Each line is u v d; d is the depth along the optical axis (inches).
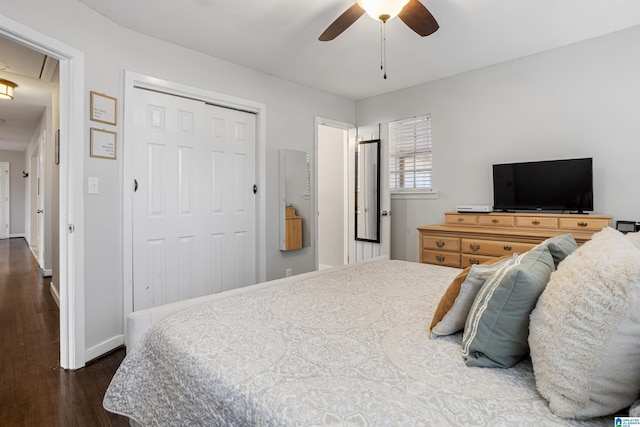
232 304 57.1
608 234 47.3
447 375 35.5
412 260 159.6
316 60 126.0
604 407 28.1
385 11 75.1
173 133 112.9
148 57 105.3
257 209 138.6
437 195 149.2
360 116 177.8
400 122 163.3
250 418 31.9
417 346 42.5
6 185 343.6
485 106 133.6
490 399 31.1
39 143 215.5
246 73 132.0
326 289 67.4
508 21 98.7
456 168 142.6
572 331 30.2
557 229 109.1
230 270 130.3
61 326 86.4
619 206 105.9
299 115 152.8
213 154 124.6
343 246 197.8
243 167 134.4
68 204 85.6
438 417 28.5
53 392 75.1
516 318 36.9
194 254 119.0
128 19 95.9
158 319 53.9
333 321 50.6
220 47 114.5
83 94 87.0
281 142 145.7
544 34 106.7
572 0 88.3
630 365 27.8
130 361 50.5
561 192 112.3
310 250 159.6
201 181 120.9
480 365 37.4
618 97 105.5
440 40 110.3
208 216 123.1
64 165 85.7
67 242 85.7
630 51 103.3
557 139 117.0
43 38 77.0
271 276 143.0
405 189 163.5
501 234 109.0
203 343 43.0
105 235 93.9
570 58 113.9
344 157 184.4
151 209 107.6
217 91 122.7
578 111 112.7
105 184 93.8
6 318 119.9
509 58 124.8
